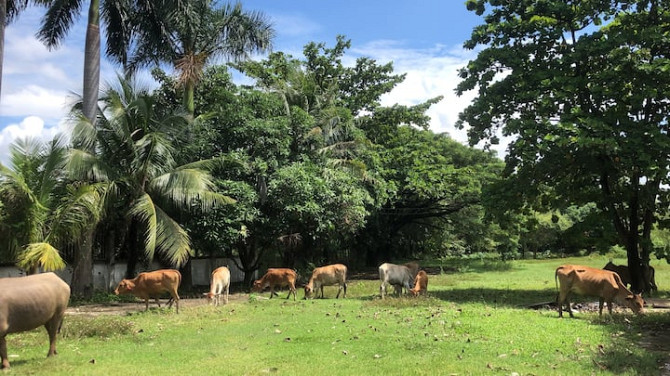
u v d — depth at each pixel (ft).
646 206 54.75
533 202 61.05
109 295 58.75
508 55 53.42
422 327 33.40
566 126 46.29
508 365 23.86
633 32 49.52
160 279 45.39
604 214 58.85
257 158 65.98
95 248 68.85
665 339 30.53
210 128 65.92
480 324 33.81
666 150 46.91
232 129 66.59
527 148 49.60
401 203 110.11
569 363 24.29
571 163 53.98
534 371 22.80
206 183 59.88
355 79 108.17
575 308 45.80
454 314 38.78
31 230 45.83
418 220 129.18
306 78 89.71
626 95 51.93
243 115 66.39
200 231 62.95
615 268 60.39
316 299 54.39
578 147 47.98
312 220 72.79
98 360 25.53
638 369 23.12
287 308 45.62
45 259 42.83
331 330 33.04
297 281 79.56
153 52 65.62
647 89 47.37
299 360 25.07
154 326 36.22
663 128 52.37
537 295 55.83
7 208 45.29
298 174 66.08
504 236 142.41
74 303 53.26
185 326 36.22
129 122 61.98
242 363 24.56
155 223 55.21
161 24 62.54
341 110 84.53
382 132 103.30
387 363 24.23
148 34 63.21
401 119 104.01
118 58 65.10
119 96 62.13
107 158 60.70
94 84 57.67
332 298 55.93
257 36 68.23
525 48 54.75
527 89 53.11
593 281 38.14
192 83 64.85
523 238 155.22
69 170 52.06
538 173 53.62
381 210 107.65
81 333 32.30
